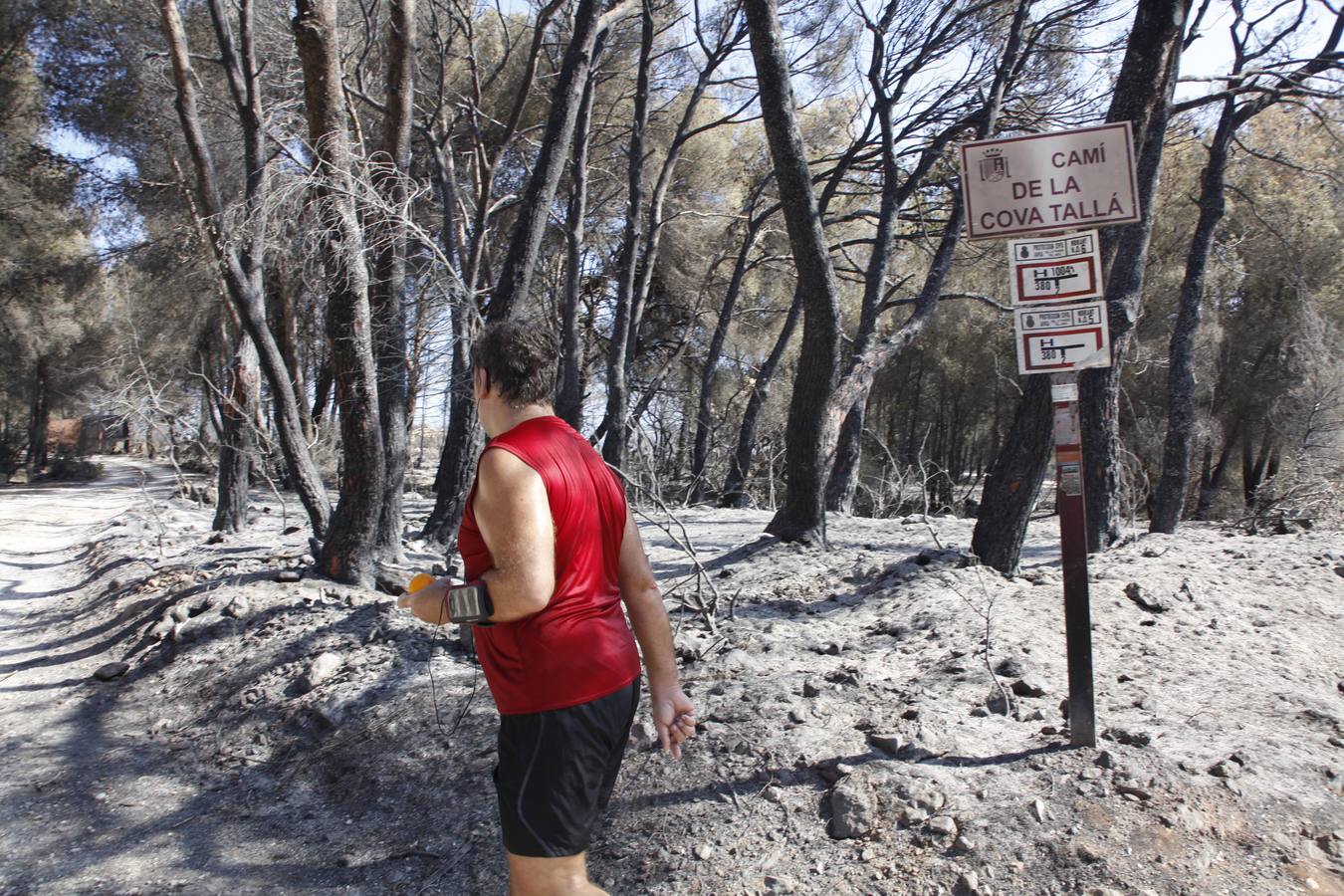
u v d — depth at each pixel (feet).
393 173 25.07
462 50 64.28
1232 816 11.09
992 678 14.93
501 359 8.44
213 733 17.61
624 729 7.98
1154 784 11.39
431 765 14.67
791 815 11.68
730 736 13.35
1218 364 67.00
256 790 15.35
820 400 26.25
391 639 19.17
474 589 7.56
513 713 7.80
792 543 26.48
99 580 32.73
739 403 86.89
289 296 38.88
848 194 61.21
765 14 23.66
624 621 8.29
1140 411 64.23
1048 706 13.97
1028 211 12.39
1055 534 37.29
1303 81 36.17
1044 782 11.62
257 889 12.35
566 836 7.62
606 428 51.31
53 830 14.15
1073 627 12.27
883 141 42.22
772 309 76.07
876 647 17.12
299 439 27.14
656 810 12.30
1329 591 19.89
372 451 23.81
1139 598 18.34
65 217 86.58
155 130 51.49
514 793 7.67
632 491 20.93
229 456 41.86
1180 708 14.03
